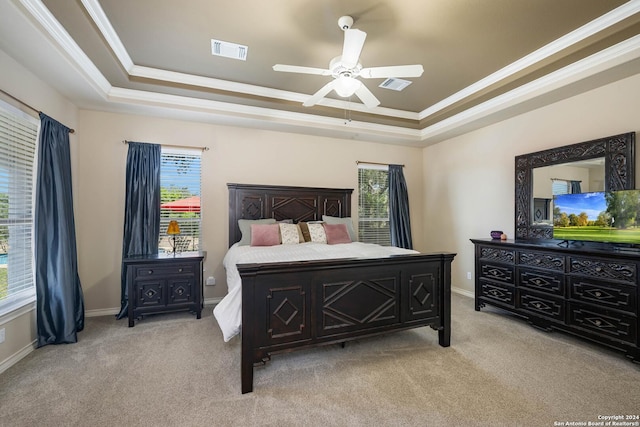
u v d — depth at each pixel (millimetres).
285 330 2090
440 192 4922
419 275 2582
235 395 1898
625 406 1774
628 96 2635
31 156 2607
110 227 3520
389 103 3994
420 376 2117
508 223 3770
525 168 3488
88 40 2324
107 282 3508
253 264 2021
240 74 3172
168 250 3799
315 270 2193
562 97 3080
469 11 2182
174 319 3305
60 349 2541
